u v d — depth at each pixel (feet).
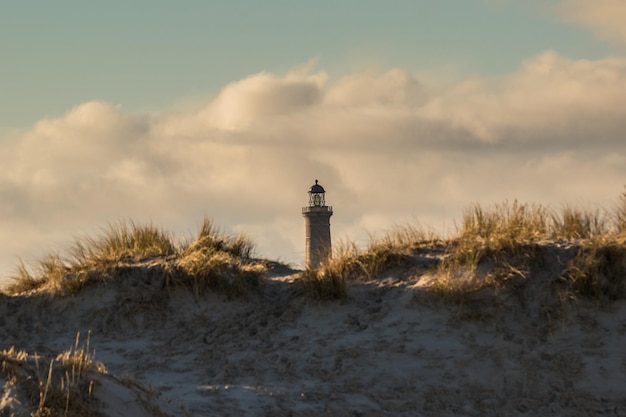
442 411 57.62
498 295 68.80
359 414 55.31
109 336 72.69
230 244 86.17
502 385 61.11
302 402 56.24
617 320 66.39
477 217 78.89
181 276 77.10
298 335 68.54
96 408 45.03
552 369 62.28
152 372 64.13
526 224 77.61
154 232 85.81
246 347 67.51
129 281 77.71
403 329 67.21
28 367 46.47
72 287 77.36
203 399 55.01
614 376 61.31
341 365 62.75
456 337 65.77
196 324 73.10
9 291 82.48
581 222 77.00
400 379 61.05
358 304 71.92
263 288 78.48
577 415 57.72
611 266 69.67
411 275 74.08
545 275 70.18
